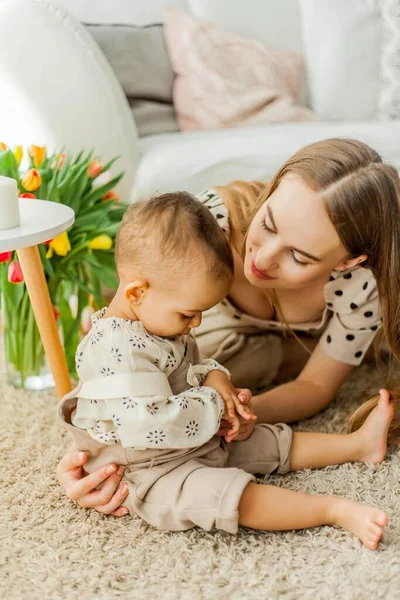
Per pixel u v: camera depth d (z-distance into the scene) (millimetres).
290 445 1070
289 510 915
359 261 1039
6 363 1414
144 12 2189
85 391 954
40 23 1515
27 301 1329
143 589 839
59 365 1203
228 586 832
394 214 1018
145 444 915
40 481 1074
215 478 918
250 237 1047
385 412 1066
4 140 1525
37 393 1385
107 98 1570
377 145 1744
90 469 1000
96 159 1451
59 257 1336
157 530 958
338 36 2238
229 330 1308
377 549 886
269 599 807
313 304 1217
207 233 947
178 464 960
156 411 914
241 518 918
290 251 1002
